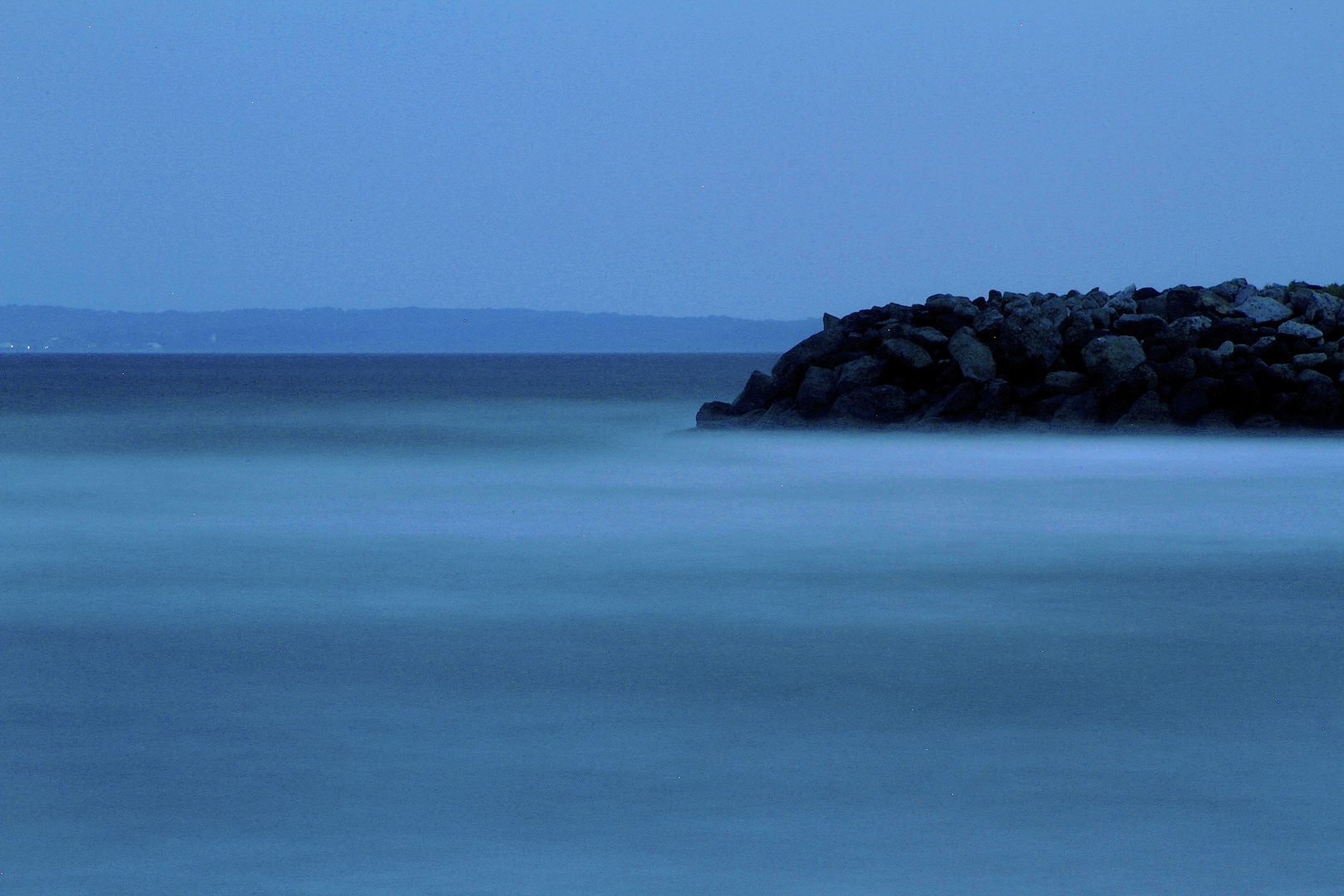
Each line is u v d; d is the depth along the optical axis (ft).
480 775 33.81
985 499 101.76
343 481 119.55
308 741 36.73
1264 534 81.76
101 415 268.82
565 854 28.55
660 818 30.71
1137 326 184.65
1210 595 60.08
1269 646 48.96
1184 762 34.81
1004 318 188.24
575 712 39.68
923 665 45.73
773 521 88.48
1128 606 57.16
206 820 30.68
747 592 60.75
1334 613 55.67
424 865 27.96
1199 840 29.27
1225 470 125.49
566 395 396.98
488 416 256.73
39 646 49.11
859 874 27.45
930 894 26.40
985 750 35.88
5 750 36.06
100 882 27.17
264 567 68.64
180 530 84.48
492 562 70.44
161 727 38.22
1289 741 36.73
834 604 57.77
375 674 44.47
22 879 27.30
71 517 91.97
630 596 59.93
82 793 32.50
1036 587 62.39
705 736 37.19
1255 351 174.29
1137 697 41.45
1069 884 26.89
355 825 30.32
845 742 36.65
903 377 187.52
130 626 52.95
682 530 83.76
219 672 44.91
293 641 49.96
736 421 193.88
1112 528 84.43
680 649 48.49
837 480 117.91
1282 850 28.71
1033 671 44.96
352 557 72.38
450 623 53.52
